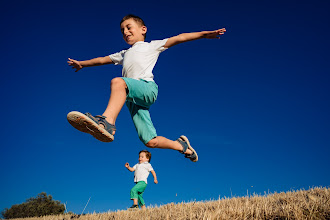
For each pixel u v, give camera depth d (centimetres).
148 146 365
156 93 346
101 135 262
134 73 350
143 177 728
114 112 281
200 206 441
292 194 483
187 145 420
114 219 432
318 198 341
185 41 358
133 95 317
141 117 357
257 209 313
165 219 341
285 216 277
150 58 358
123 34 395
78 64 444
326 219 261
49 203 1809
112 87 300
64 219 484
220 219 295
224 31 344
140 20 400
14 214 1755
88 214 507
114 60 425
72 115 237
